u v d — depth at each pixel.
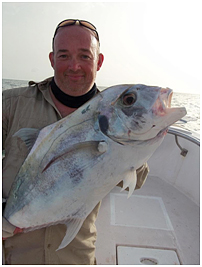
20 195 1.55
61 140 1.44
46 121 1.81
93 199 1.44
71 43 1.80
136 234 2.49
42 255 1.67
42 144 1.51
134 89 1.30
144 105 1.26
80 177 1.38
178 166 3.55
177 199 3.19
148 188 3.45
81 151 1.38
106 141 1.33
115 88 1.36
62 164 1.42
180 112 1.23
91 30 1.91
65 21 1.86
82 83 1.85
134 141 1.31
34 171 1.51
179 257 2.22
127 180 1.38
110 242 2.37
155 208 2.96
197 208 3.01
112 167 1.35
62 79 1.83
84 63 1.83
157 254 2.25
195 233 2.56
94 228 1.91
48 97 1.89
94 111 1.37
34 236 1.67
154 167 3.83
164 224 2.67
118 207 2.95
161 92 1.28
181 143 3.58
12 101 1.88
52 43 2.08
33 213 1.53
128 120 1.29
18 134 1.57
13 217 1.57
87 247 1.79
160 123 1.25
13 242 1.68
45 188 1.47
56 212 1.49
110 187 1.41
